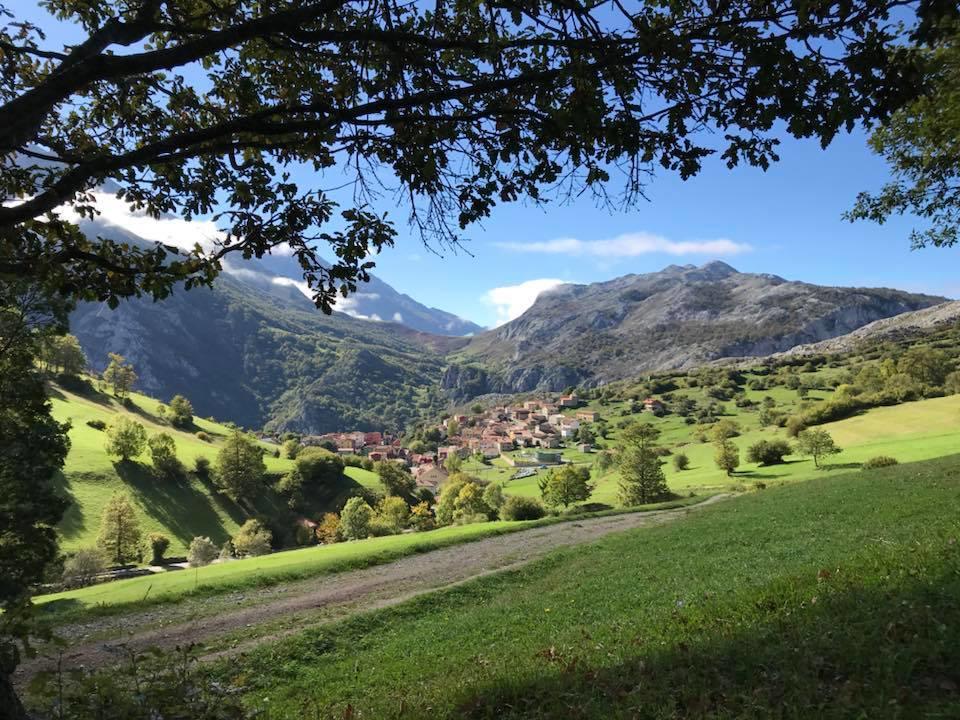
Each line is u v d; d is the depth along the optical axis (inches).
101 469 3875.5
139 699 185.6
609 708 244.7
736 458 3511.3
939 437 3211.1
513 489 5428.2
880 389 5300.2
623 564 932.6
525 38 190.7
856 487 1285.7
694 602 464.1
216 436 6220.5
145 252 248.8
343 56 227.9
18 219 166.2
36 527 1213.7
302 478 4877.0
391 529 4008.4
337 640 743.1
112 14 232.8
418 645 649.0
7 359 563.8
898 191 647.1
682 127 187.8
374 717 354.9
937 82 412.8
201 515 4015.8
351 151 226.5
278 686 597.9
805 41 155.9
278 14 163.3
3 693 181.9
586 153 201.5
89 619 906.7
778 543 768.9
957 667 209.2
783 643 264.1
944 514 616.7
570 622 586.6
